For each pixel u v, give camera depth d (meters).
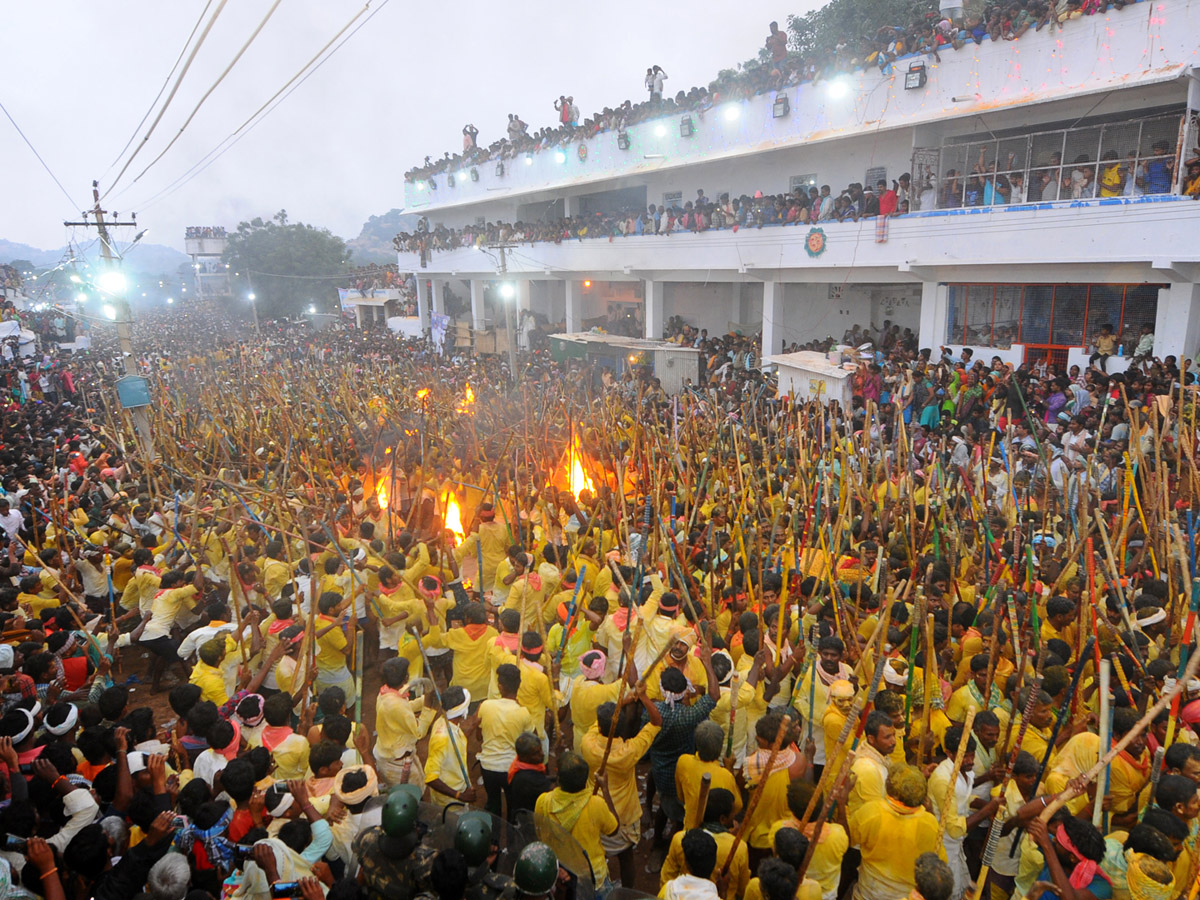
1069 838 4.04
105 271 15.83
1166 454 10.45
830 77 20.67
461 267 37.91
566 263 29.95
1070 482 9.54
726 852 4.14
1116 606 6.45
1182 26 14.16
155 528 10.55
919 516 9.45
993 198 16.91
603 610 6.77
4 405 20.50
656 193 27.91
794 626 6.30
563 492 10.18
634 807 5.12
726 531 9.01
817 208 20.62
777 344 23.02
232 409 18.64
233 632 6.86
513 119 35.09
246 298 67.44
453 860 3.29
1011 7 16.80
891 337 21.19
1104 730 3.88
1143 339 15.48
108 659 6.90
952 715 5.40
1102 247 15.01
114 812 4.50
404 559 8.36
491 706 5.54
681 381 23.05
